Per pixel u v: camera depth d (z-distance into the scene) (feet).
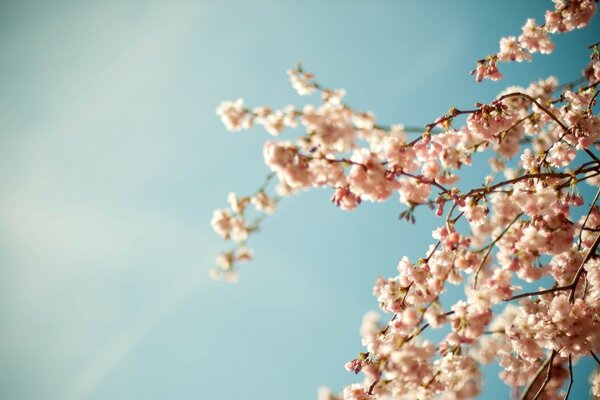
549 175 13.50
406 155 12.81
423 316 11.66
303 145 11.21
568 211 13.17
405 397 12.23
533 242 12.39
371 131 11.94
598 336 12.99
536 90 17.48
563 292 16.17
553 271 16.63
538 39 16.25
